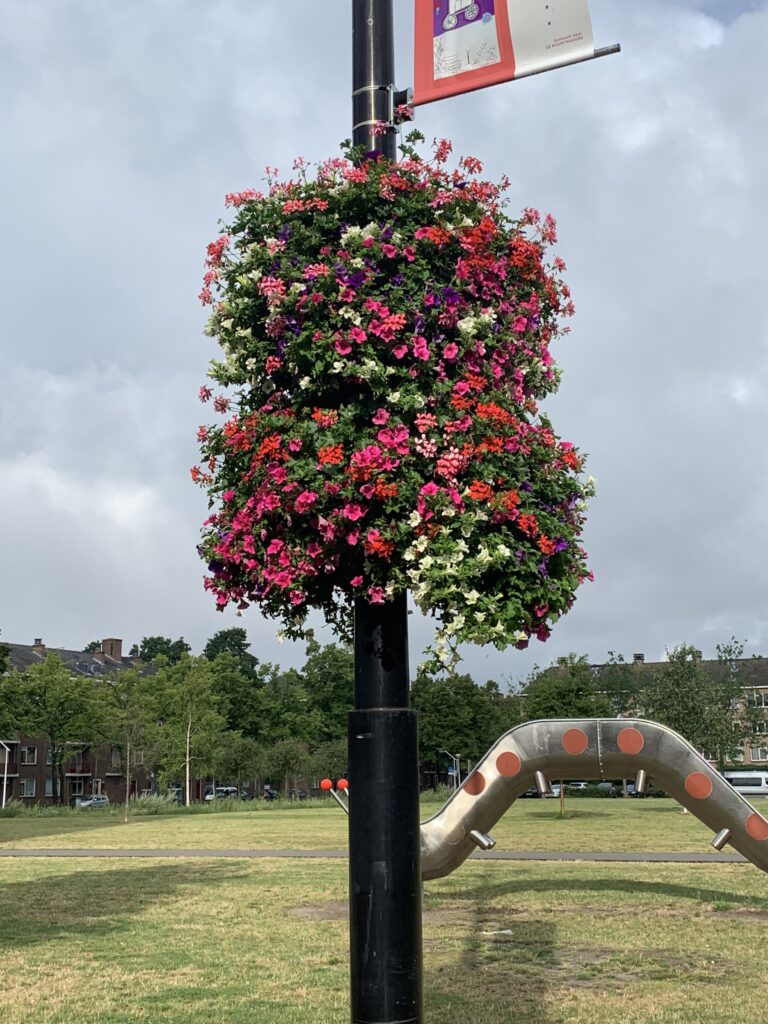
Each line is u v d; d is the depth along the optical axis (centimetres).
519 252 470
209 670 6650
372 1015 372
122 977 888
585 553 473
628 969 907
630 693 5291
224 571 456
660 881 1562
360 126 474
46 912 1295
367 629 412
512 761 1221
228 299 471
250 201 474
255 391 471
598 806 4675
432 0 556
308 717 7788
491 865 1819
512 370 470
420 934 386
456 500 415
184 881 1650
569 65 521
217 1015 749
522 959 955
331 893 1470
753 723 5128
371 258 441
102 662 9606
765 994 808
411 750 397
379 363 425
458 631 415
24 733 6116
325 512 420
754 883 1531
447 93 542
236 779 6738
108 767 8006
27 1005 784
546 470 460
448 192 464
